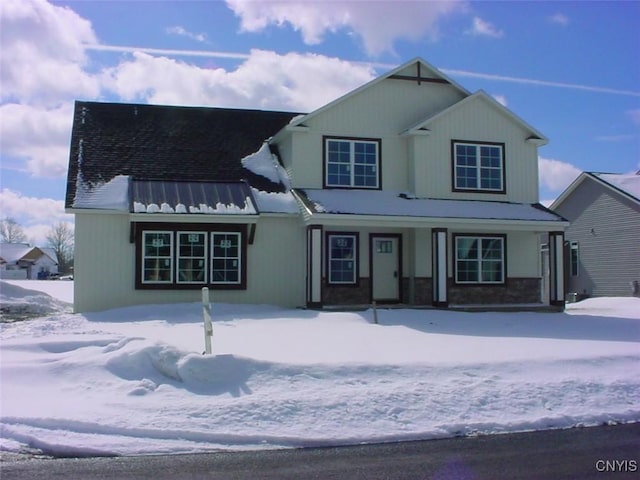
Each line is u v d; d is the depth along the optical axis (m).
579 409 9.31
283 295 19.66
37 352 10.81
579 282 31.55
